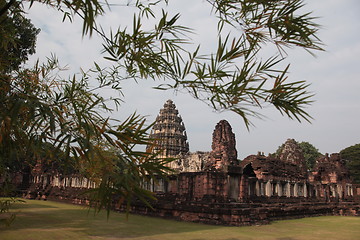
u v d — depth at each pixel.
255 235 14.70
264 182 27.59
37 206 27.09
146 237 13.18
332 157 41.72
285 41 3.82
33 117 3.65
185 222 19.72
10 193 7.86
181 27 4.29
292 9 3.75
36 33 19.84
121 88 6.19
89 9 3.23
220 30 3.85
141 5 4.67
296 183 31.39
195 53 3.78
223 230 16.03
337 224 21.70
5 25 5.66
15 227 14.12
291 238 14.31
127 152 3.71
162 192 25.47
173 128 71.06
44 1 4.28
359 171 70.12
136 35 4.16
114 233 14.12
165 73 4.08
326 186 36.91
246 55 3.68
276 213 23.77
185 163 59.66
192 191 22.06
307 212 28.31
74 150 3.64
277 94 3.66
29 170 42.53
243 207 20.14
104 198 3.39
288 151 36.44
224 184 21.06
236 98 3.55
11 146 4.16
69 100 4.35
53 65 6.25
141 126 3.79
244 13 3.99
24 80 5.84
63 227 15.20
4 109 3.76
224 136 23.42
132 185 3.44
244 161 30.42
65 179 36.66
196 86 3.75
